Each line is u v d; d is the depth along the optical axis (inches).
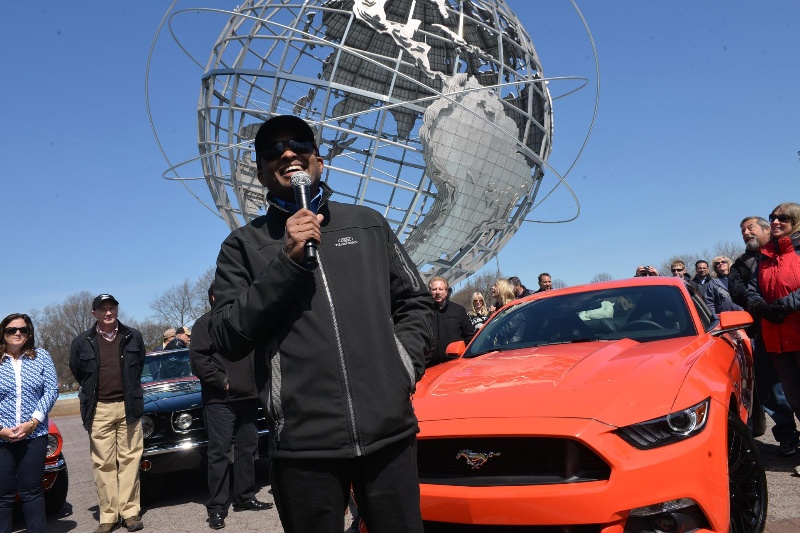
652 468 103.3
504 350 167.3
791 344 190.2
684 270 345.1
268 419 71.8
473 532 111.7
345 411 67.7
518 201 622.8
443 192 554.6
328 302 70.7
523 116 644.7
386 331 72.1
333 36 642.8
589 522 102.0
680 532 102.4
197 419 229.3
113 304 212.7
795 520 144.3
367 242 76.0
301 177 74.5
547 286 374.6
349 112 636.1
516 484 108.7
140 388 213.5
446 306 251.4
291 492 68.6
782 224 191.9
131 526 200.7
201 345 201.9
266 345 71.9
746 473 130.1
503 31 613.3
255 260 75.2
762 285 196.9
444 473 116.4
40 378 185.3
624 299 170.9
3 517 179.5
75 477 332.8
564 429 106.6
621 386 115.6
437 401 127.3
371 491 69.1
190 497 246.4
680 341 142.4
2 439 178.2
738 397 145.3
